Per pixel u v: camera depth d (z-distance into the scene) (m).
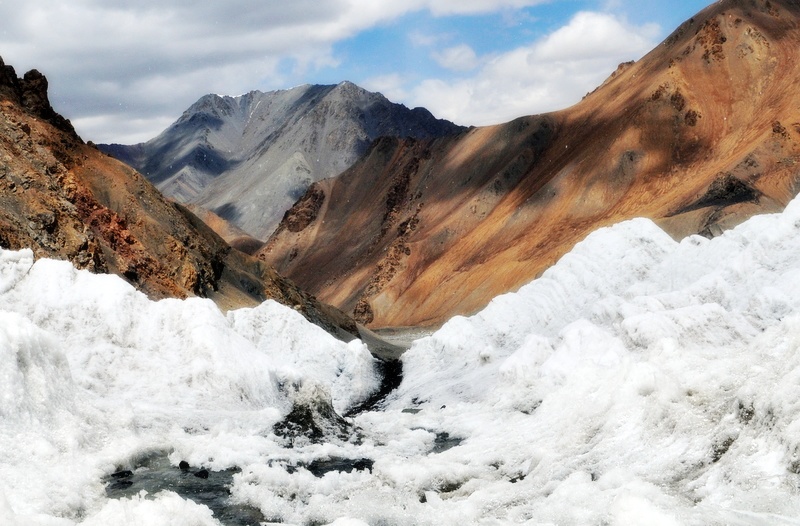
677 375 13.70
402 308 198.12
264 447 17.64
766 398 10.58
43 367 16.00
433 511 12.63
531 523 10.53
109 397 21.05
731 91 199.00
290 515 13.33
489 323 35.62
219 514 13.43
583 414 15.08
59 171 61.25
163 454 16.78
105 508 11.44
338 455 17.84
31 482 13.06
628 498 9.30
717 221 147.25
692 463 11.17
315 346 35.16
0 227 47.62
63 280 25.02
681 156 189.88
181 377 23.02
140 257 62.50
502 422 19.41
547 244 185.38
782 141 168.12
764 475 9.77
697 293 27.44
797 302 24.86
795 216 29.08
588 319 28.19
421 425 21.16
